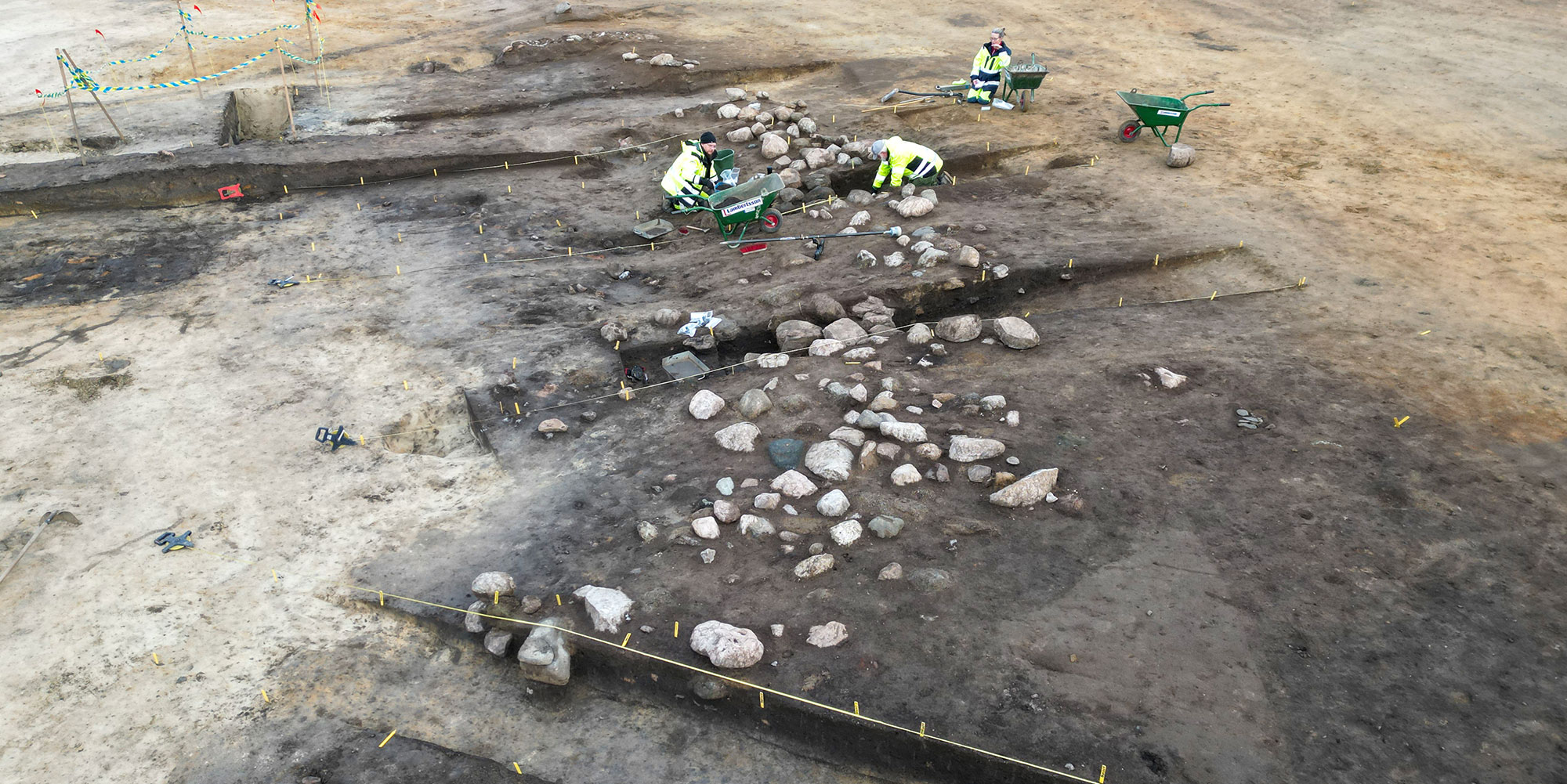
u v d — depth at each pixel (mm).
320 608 5711
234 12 21188
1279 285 8984
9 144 13508
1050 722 4602
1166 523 5887
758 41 18609
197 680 5223
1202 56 16828
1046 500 6105
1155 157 12461
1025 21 19438
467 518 6395
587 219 11633
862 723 4668
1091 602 5309
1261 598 5297
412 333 8805
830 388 7383
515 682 5285
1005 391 7367
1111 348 7992
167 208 12094
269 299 9516
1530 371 7406
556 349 8422
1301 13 18828
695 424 7285
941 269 9375
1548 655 4910
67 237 11070
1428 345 7812
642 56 17438
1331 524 5840
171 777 4672
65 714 4996
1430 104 13758
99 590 5820
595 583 5668
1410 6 18672
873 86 15938
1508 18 17500
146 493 6676
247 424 7453
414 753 4832
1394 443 6586
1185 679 4812
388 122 14945
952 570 5578
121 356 8445
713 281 9789
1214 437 6707
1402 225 10078
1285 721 4578
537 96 15938
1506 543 5660
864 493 6246
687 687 5031
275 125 15391
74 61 17375
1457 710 4621
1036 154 12812
